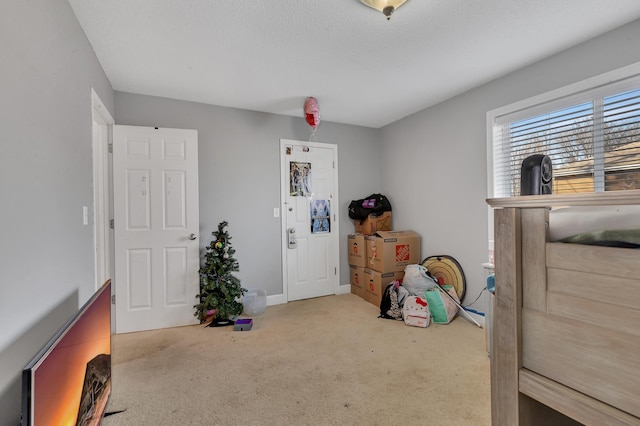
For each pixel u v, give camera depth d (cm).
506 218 96
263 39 205
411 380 194
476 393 180
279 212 367
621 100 197
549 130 239
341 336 265
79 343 108
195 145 300
